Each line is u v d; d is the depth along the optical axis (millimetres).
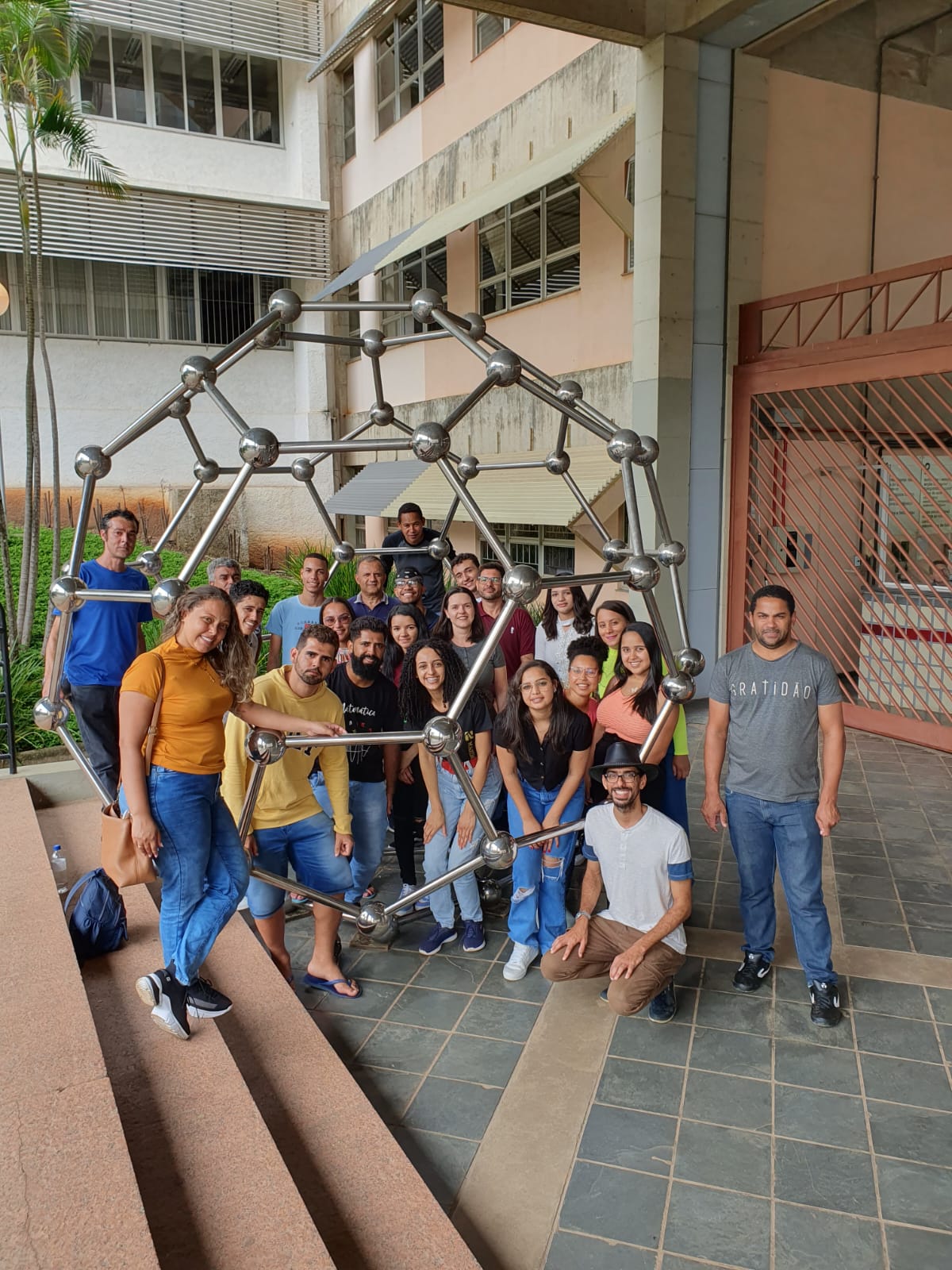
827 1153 2711
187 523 15055
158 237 14359
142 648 4750
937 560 7914
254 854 3402
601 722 3955
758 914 3584
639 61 7293
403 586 5402
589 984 3693
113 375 14680
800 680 3330
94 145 11492
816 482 8156
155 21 13750
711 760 3609
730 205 7531
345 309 3088
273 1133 2617
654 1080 3062
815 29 7730
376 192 14336
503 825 4316
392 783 4270
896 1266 2309
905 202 8531
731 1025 3383
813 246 8047
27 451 10367
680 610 3492
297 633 5359
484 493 10055
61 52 9719
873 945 3963
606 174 7949
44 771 5195
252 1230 2158
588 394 9508
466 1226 2459
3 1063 2555
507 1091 3014
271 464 2711
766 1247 2373
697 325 7594
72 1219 2006
